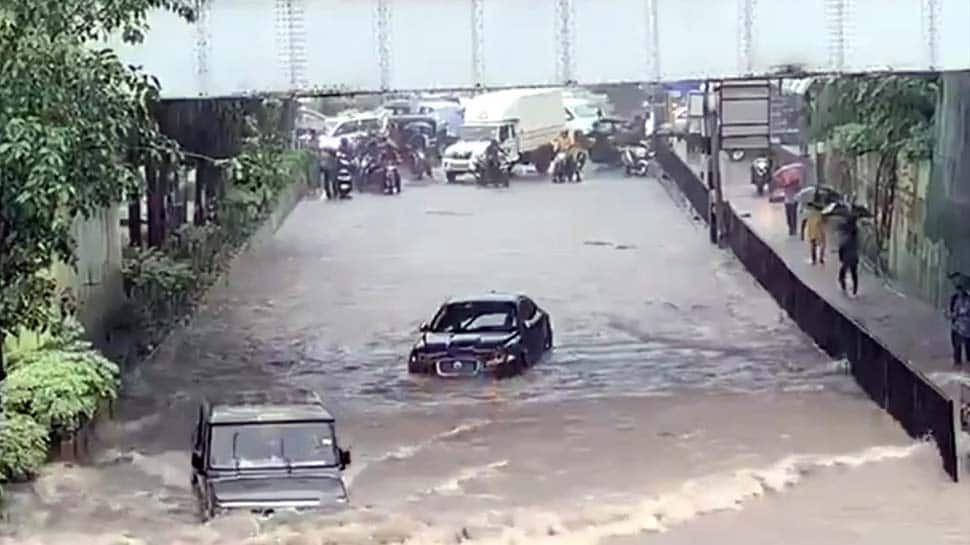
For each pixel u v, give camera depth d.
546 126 81.88
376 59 28.75
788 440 26.61
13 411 24.56
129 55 28.42
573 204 67.94
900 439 26.44
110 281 36.00
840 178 52.47
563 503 22.83
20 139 20.77
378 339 38.03
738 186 68.06
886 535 20.98
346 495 21.88
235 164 30.72
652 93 84.06
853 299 40.81
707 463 25.20
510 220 62.62
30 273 23.41
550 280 47.12
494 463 25.50
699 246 54.00
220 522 20.80
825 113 52.31
